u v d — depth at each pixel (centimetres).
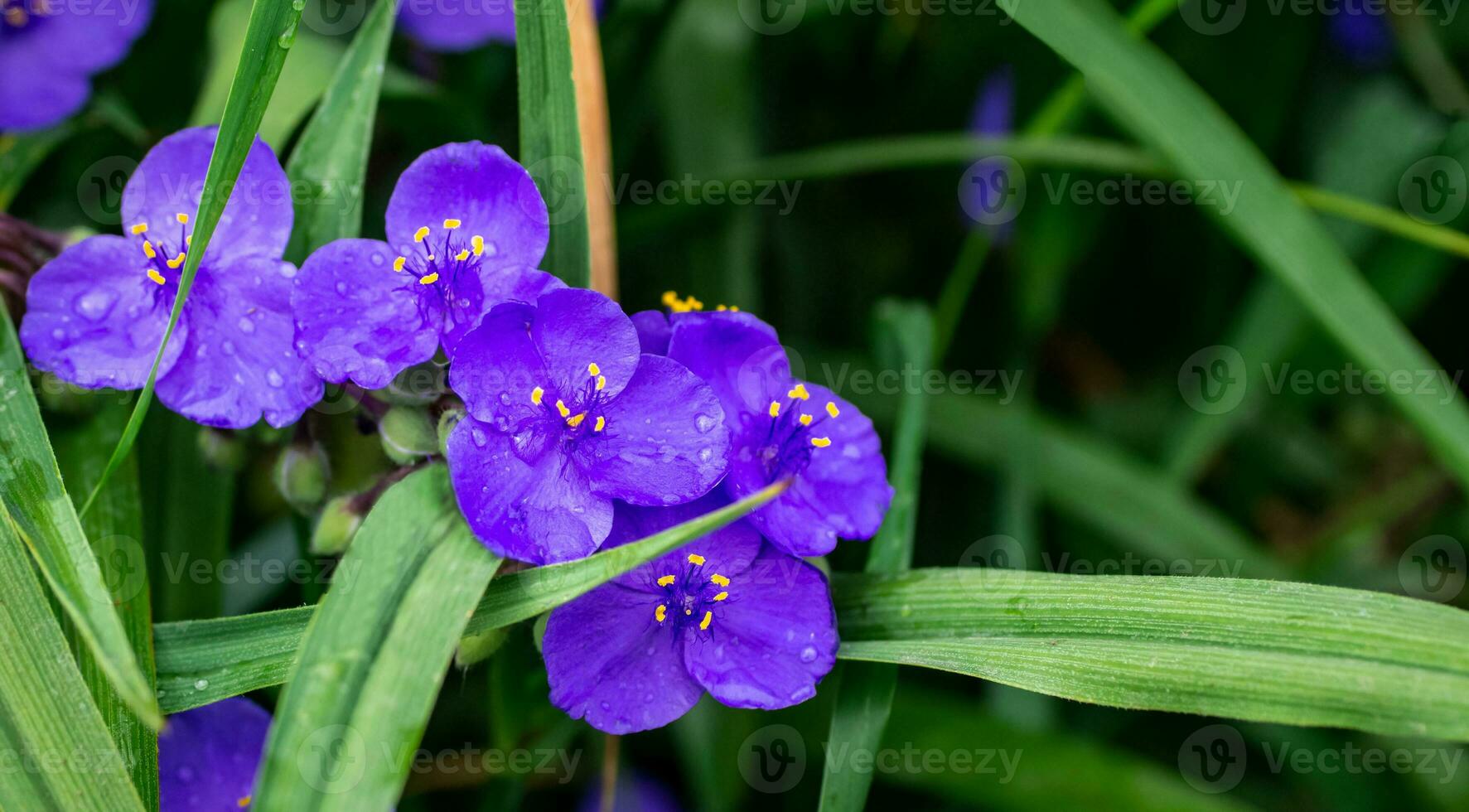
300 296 38
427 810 47
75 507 40
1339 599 37
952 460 50
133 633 38
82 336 39
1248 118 51
